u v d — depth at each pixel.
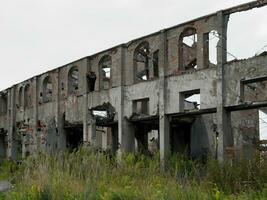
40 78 39.72
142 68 35.41
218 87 25.27
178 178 14.12
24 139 40.91
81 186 14.05
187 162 22.33
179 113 27.31
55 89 37.38
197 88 26.45
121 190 13.00
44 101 39.00
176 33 28.14
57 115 36.69
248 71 24.20
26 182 15.37
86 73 34.09
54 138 36.91
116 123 32.28
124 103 30.98
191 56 33.00
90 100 33.62
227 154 24.17
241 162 18.11
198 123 32.62
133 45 30.91
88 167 15.58
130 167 16.44
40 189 14.05
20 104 42.84
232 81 24.84
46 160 16.53
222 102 25.02
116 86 31.48
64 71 36.66
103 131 38.25
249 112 33.97
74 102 35.16
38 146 38.66
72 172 15.39
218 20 25.70
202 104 26.06
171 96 27.86
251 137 33.69
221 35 25.48
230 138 25.03
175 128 32.94
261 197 12.25
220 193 12.66
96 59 33.66
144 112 33.84
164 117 28.08
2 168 37.75
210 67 25.89
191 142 32.16
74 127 35.94
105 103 32.25
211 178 17.06
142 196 12.46
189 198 11.84
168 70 28.44
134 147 30.91
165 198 11.88
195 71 26.69
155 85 28.97
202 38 26.47
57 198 13.52
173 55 28.19
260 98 32.97
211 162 19.12
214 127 32.38
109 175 15.61
